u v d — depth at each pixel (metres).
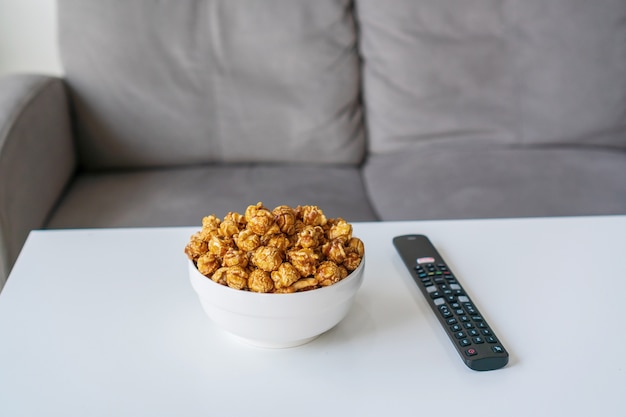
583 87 1.48
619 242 0.91
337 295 0.64
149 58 1.39
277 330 0.64
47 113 1.27
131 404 0.61
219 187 1.33
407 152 1.49
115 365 0.66
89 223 1.20
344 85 1.46
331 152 1.47
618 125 1.50
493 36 1.47
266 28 1.41
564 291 0.79
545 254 0.88
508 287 0.80
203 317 0.74
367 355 0.67
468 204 1.26
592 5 1.47
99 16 1.37
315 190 1.33
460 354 0.66
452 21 1.46
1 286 1.09
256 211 0.66
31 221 1.16
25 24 1.67
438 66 1.46
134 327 0.72
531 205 1.25
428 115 1.47
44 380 0.64
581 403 0.61
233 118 1.42
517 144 1.50
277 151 1.45
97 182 1.38
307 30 1.43
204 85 1.41
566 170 1.39
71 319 0.73
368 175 1.42
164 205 1.25
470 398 0.62
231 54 1.41
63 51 1.38
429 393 0.62
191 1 1.40
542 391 0.63
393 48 1.46
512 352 0.68
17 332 0.70
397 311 0.75
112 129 1.41
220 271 0.64
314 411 0.60
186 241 0.89
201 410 0.60
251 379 0.64
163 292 0.78
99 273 0.82
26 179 1.16
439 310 0.72
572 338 0.71
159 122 1.41
